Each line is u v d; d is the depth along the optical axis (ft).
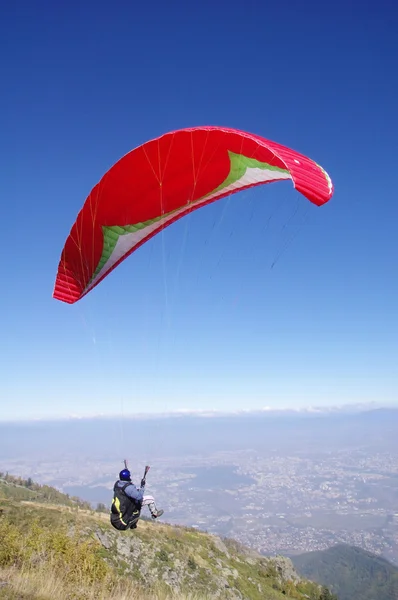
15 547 43.34
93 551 49.75
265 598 144.15
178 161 29.25
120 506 28.94
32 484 261.03
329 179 25.82
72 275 37.40
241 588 139.54
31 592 31.45
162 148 27.76
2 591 29.86
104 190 31.14
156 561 122.21
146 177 30.66
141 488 30.04
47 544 47.01
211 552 157.17
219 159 28.89
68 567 42.37
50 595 31.78
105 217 33.83
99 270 38.52
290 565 194.49
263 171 28.91
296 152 27.40
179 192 32.99
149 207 34.14
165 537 146.10
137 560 116.88
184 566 128.36
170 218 36.58
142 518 181.06
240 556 182.29
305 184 22.74
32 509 114.21
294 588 174.40
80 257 36.42
